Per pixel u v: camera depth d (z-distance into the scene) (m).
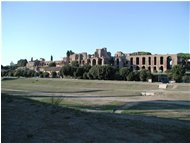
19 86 114.31
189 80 130.50
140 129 17.14
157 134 16.64
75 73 152.88
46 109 18.33
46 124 15.64
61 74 165.38
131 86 107.81
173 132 17.61
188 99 69.81
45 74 175.12
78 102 58.09
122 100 63.91
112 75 138.50
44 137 13.91
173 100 66.94
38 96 69.19
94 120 17.41
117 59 199.00
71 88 107.38
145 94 81.62
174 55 183.62
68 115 17.66
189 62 186.12
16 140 13.11
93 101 60.66
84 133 15.15
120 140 14.88
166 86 103.75
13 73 180.00
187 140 16.30
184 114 43.00
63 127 15.51
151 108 50.72
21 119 15.83
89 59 199.12
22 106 18.45
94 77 142.25
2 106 17.77
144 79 130.25
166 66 185.75
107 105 54.00
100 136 15.02
